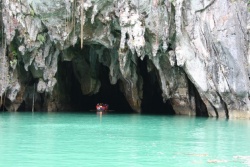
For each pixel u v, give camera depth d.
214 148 13.96
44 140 15.26
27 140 15.20
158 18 26.75
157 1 26.64
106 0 26.62
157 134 17.66
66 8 26.67
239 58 26.27
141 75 34.12
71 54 31.08
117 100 38.09
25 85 31.47
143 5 26.50
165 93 29.84
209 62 26.98
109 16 27.20
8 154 12.39
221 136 17.11
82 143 14.68
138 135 17.23
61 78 33.56
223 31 26.47
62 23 27.28
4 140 15.13
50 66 29.78
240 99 26.55
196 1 27.02
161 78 29.61
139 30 26.59
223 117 27.70
